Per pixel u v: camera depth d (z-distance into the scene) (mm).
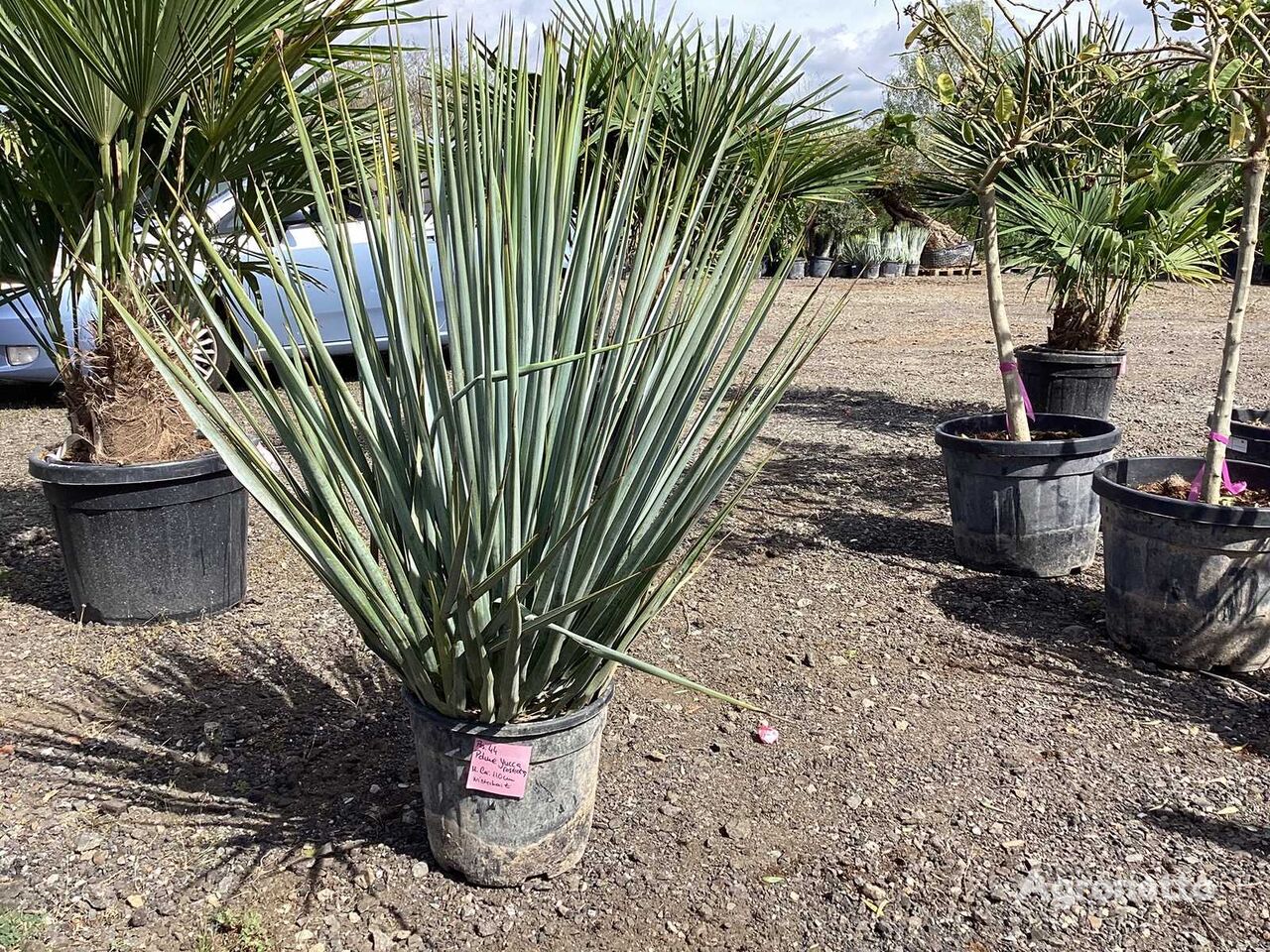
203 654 3025
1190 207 4605
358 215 6461
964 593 3520
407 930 1896
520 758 1846
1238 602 2814
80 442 3154
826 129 4211
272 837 2160
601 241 1782
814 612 3355
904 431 6152
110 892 1982
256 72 2646
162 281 3102
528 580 1567
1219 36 2492
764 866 2094
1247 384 7668
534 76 1837
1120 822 2230
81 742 2531
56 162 2844
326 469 1674
